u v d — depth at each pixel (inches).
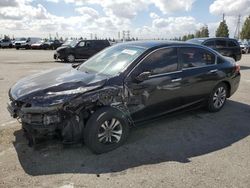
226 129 221.9
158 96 204.4
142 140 198.2
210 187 143.6
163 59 209.3
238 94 339.9
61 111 163.9
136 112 193.9
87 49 824.9
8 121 230.8
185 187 143.3
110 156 174.9
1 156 172.2
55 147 183.5
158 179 150.2
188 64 226.5
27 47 1667.1
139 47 209.5
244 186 144.9
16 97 170.7
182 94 221.6
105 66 203.9
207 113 257.9
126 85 185.2
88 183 146.0
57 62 795.4
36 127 163.5
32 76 205.5
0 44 1775.3
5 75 487.5
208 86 243.0
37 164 163.8
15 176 151.6
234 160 171.9
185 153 180.4
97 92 172.7
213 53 251.6
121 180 149.2
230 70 261.6
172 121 235.9
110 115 175.8
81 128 172.4
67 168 160.1
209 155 178.1
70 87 171.9
